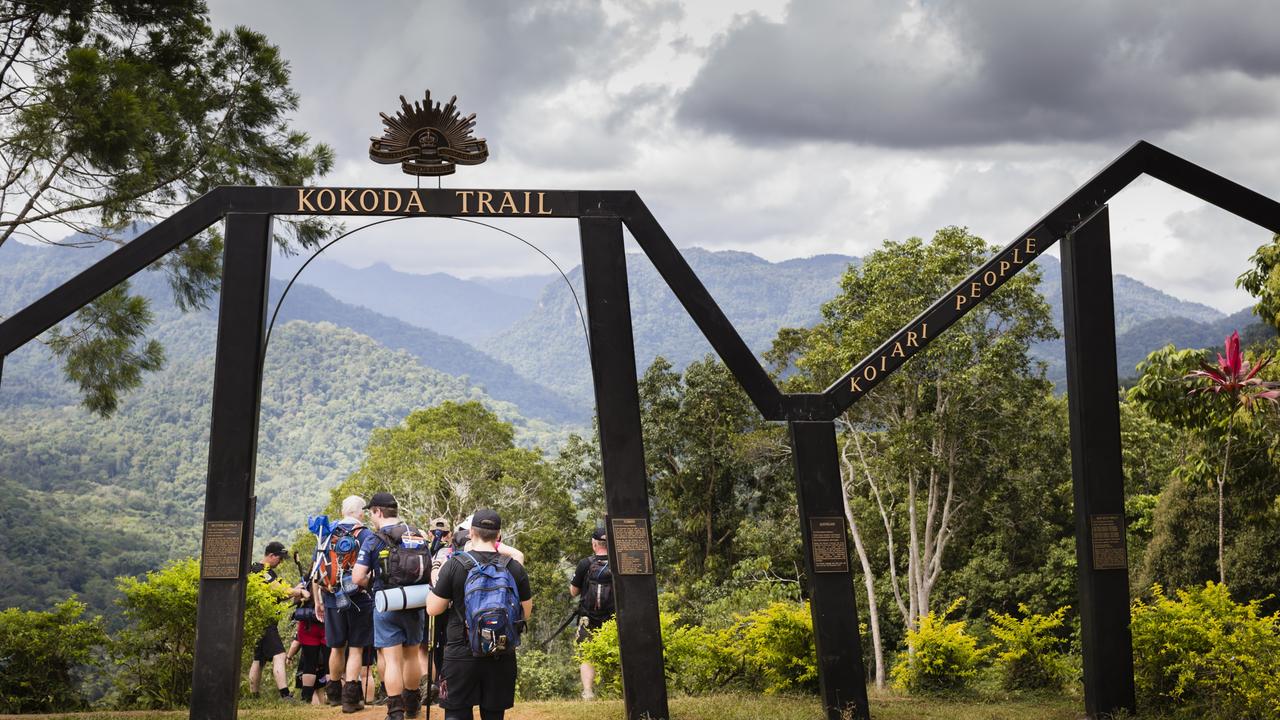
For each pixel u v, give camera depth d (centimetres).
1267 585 2256
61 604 1082
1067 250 957
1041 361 2802
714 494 4506
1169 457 3591
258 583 1080
